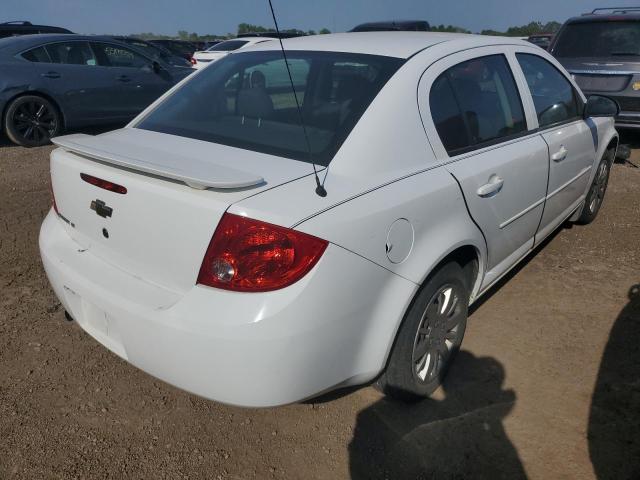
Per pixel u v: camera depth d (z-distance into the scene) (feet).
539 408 8.36
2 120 24.06
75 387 8.66
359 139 7.18
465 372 9.17
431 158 7.88
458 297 8.55
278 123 7.98
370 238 6.57
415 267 7.20
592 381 8.96
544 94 11.22
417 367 8.14
